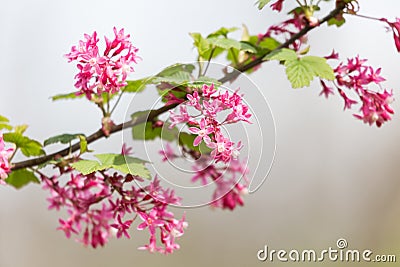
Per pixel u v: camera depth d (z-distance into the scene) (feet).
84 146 3.19
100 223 3.32
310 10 3.28
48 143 3.26
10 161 3.23
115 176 3.21
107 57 3.12
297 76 3.18
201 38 3.34
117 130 3.23
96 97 3.26
